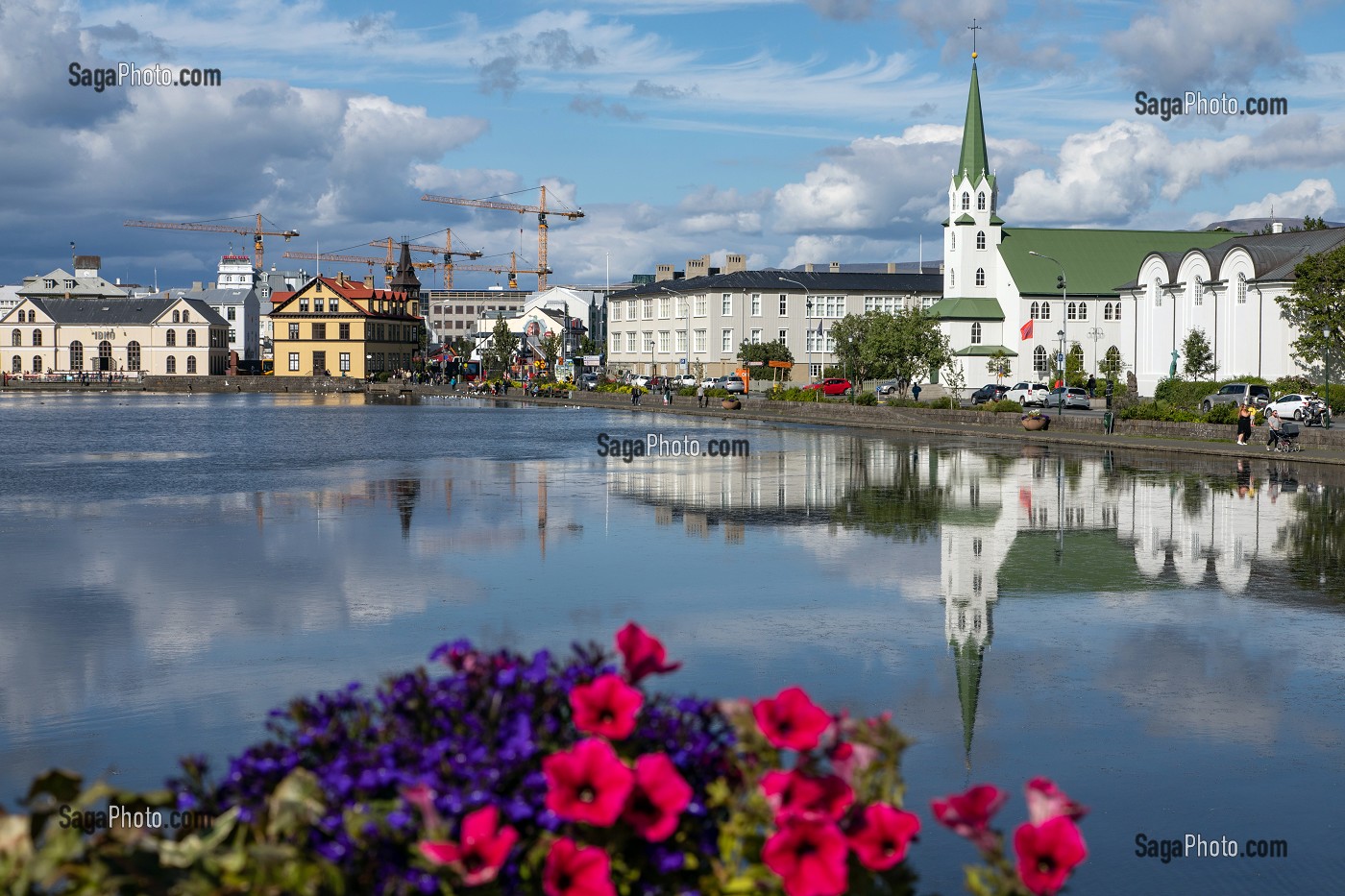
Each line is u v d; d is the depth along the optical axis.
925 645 12.28
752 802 3.81
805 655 11.80
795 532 21.03
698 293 129.75
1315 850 7.26
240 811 3.63
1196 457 41.88
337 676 10.77
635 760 3.88
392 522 22.12
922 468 35.88
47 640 12.23
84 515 23.20
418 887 3.48
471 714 3.78
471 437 51.81
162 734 9.05
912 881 4.01
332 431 56.22
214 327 162.50
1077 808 3.79
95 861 3.47
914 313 86.06
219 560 17.53
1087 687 10.78
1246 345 80.81
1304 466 38.19
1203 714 10.00
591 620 13.28
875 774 4.06
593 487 29.34
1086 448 46.38
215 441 48.53
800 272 136.25
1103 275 119.00
